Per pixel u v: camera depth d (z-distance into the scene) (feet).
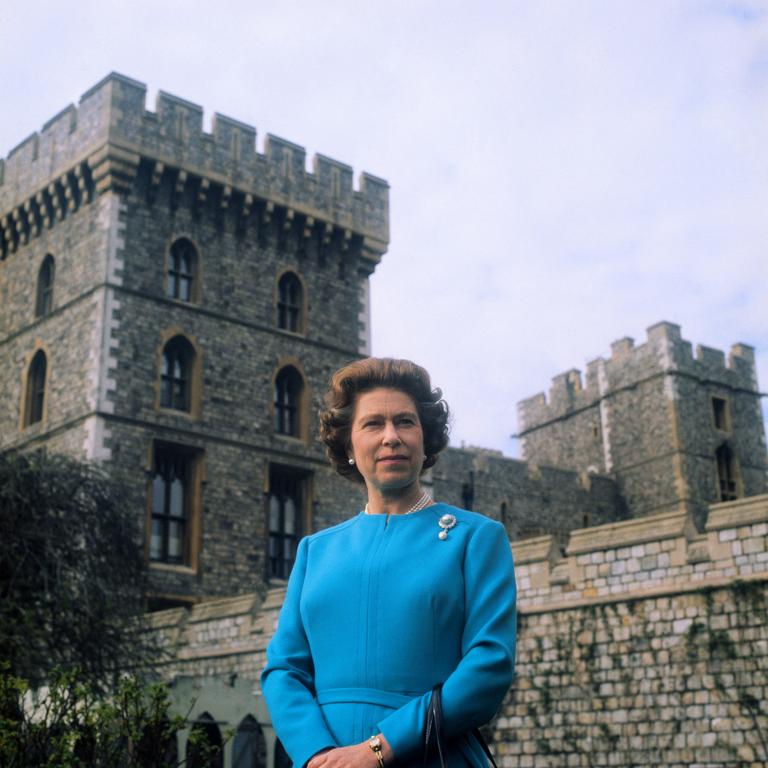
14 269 97.09
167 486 84.74
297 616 9.75
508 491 131.34
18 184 97.45
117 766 27.27
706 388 144.15
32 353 90.38
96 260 85.81
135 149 87.10
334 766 8.21
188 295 90.43
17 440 88.48
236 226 94.12
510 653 8.68
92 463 65.16
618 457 145.28
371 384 10.15
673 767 41.65
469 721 8.32
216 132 93.56
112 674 52.60
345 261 102.27
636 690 43.60
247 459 88.99
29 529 54.19
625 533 45.62
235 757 47.93
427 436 10.34
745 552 41.45
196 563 83.15
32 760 26.84
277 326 95.14
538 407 160.66
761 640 40.19
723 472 143.84
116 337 83.51
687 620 42.57
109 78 87.51
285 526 91.71
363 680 8.77
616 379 148.15
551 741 45.88
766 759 39.04
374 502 9.98
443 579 8.97
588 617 45.98
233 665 61.16
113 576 60.23
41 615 51.85
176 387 87.45
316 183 100.37
